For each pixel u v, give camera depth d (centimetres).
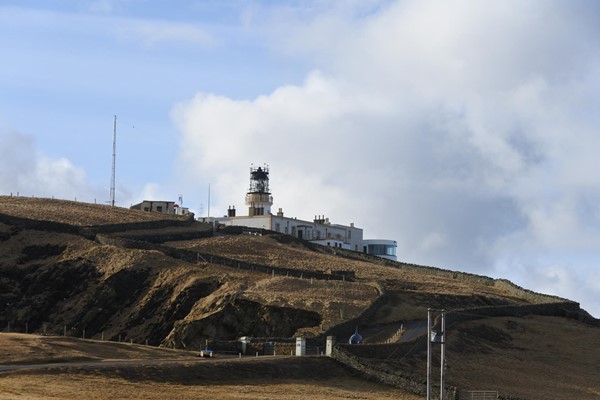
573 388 17950
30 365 14712
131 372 14512
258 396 14025
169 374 14750
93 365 14775
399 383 16062
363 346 17512
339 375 16550
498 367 18950
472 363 18900
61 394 12569
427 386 15050
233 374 15412
